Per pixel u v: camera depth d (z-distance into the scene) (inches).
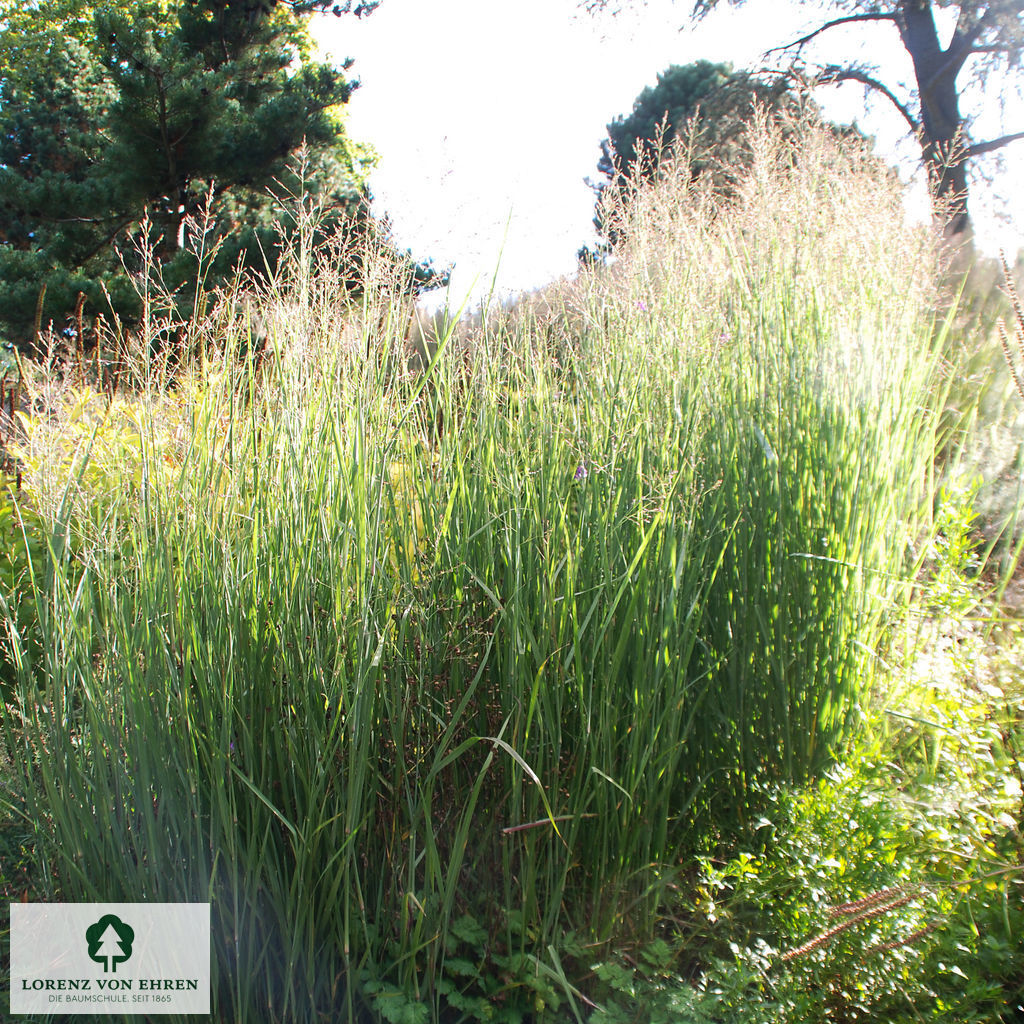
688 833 80.7
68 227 519.2
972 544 105.0
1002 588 100.5
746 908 73.0
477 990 69.9
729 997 63.0
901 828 70.6
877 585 90.8
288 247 75.7
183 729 63.0
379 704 68.9
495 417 79.4
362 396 70.1
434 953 65.6
